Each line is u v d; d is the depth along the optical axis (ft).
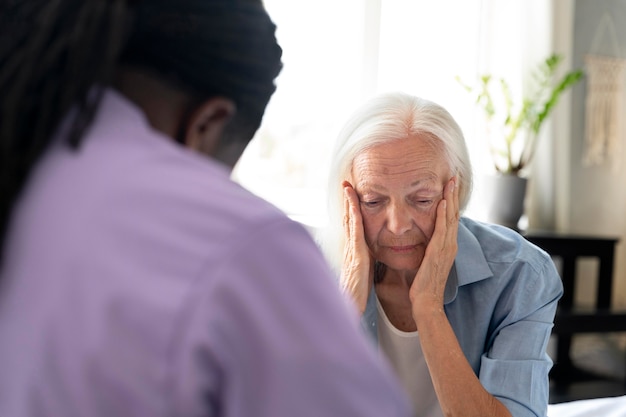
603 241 11.59
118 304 1.41
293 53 11.12
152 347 1.38
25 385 1.46
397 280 4.70
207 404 1.41
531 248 4.53
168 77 1.74
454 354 4.06
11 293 1.54
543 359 4.27
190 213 1.51
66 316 1.44
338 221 4.63
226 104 1.83
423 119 4.22
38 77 1.62
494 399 3.99
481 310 4.44
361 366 1.50
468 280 4.37
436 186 4.20
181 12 1.71
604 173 12.77
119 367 1.38
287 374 1.42
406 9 11.51
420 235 4.33
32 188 1.62
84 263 1.47
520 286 4.36
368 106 4.36
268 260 1.49
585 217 12.68
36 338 1.46
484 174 11.58
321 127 11.41
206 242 1.47
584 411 5.18
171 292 1.40
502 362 4.17
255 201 1.60
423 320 4.16
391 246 4.38
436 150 4.20
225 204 1.54
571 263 11.58
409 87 11.59
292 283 1.50
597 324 11.17
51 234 1.53
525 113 11.39
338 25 11.30
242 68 1.81
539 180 12.57
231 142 1.95
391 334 4.71
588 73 12.53
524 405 4.10
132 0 1.70
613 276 11.69
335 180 4.49
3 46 1.64
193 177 1.61
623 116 12.89
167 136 1.81
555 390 10.81
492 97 11.99
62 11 1.65
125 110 1.69
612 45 12.69
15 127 1.62
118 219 1.50
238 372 1.42
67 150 1.64
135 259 1.45
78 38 1.62
